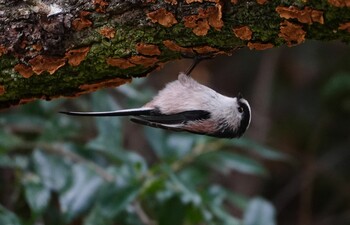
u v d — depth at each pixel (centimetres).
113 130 950
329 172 1545
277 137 1563
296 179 1554
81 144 1097
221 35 593
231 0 574
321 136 1553
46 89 657
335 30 562
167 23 594
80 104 1136
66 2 618
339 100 1496
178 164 983
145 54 616
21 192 1028
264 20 571
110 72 640
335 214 1534
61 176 938
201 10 583
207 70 1554
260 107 1530
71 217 914
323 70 1534
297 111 1564
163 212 921
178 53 623
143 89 1172
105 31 612
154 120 842
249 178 1512
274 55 1548
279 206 1556
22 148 1016
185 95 849
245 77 1580
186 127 852
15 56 630
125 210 946
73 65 630
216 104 855
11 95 663
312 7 550
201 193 935
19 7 623
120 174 919
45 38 619
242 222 943
